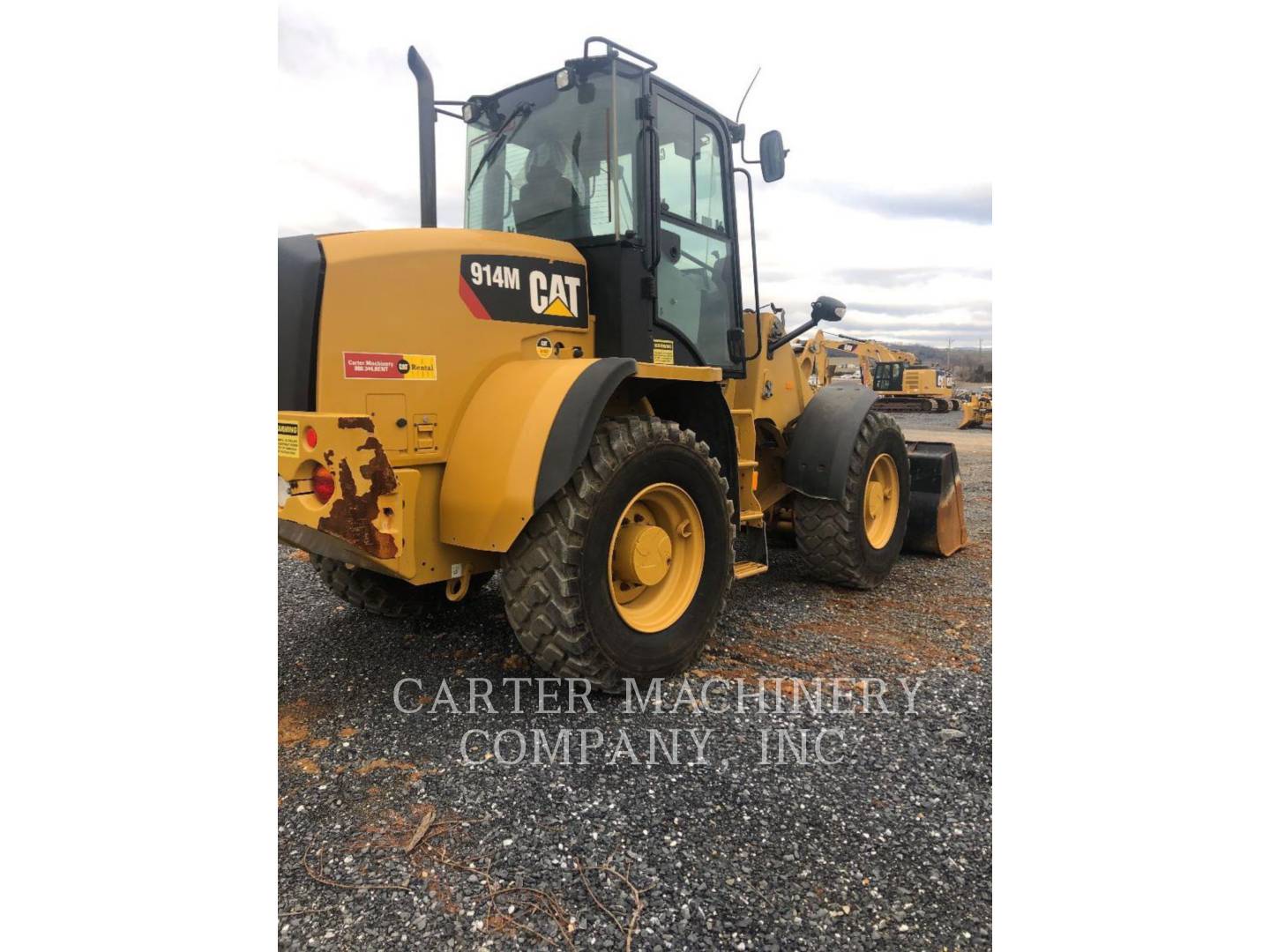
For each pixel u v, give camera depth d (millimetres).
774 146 3963
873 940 1717
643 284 3342
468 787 2297
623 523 2988
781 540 5629
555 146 3418
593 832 2080
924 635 3707
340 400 2568
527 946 1694
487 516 2660
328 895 1842
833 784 2330
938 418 19922
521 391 2793
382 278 2652
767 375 4508
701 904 1817
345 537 2385
